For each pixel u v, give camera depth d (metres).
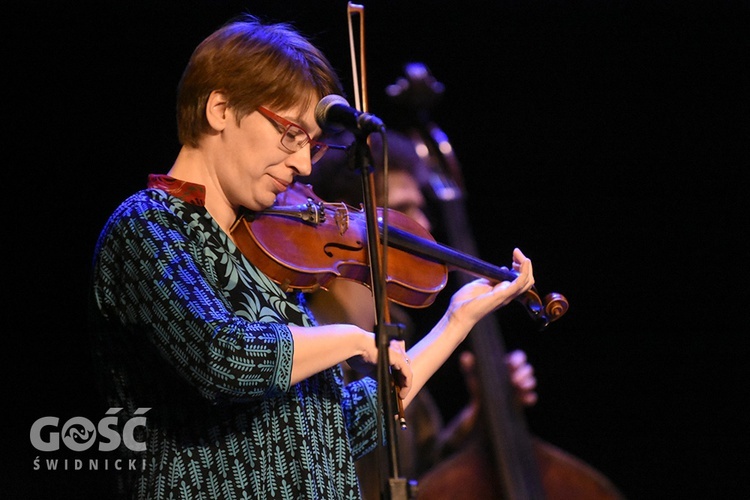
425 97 12.19
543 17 14.93
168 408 5.80
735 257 15.59
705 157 15.41
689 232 15.61
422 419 11.23
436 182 11.90
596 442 15.73
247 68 5.85
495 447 10.67
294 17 12.42
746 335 15.63
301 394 5.95
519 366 11.15
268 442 5.71
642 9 14.96
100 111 12.29
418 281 7.14
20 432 12.77
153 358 5.80
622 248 15.65
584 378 15.78
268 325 5.54
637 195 15.58
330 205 6.98
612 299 15.74
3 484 12.52
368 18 14.47
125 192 12.49
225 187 6.09
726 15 14.95
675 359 15.73
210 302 5.48
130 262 5.66
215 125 5.94
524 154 15.43
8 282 12.67
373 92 14.23
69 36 12.09
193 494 5.62
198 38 12.31
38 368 12.89
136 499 5.82
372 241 5.58
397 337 5.45
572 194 15.55
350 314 9.23
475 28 14.84
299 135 5.93
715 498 15.62
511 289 6.98
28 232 12.56
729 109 15.28
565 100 15.28
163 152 12.43
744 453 15.61
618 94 15.30
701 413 15.73
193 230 5.89
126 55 12.24
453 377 14.80
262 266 6.22
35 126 12.21
